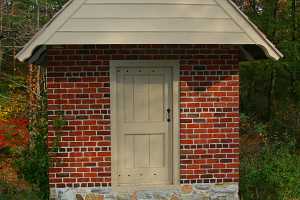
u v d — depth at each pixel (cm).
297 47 1553
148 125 867
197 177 869
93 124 851
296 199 936
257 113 1827
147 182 871
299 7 1617
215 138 869
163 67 865
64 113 846
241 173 1008
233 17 812
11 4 1566
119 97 860
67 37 787
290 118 1538
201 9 809
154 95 867
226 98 868
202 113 865
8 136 1191
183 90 860
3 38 1502
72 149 850
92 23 791
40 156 967
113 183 858
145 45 852
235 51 866
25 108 1461
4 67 1722
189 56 859
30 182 963
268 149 1186
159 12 802
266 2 1652
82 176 852
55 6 1686
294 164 1070
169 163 873
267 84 1747
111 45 848
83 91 847
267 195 940
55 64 841
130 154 867
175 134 864
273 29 1608
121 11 795
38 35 779
